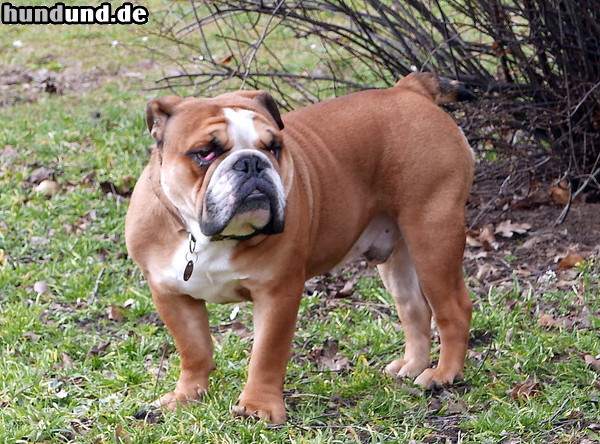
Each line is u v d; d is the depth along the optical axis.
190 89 19.38
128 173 15.29
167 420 8.14
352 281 12.09
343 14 13.96
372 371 9.56
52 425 8.20
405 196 9.03
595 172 12.76
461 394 8.94
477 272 12.15
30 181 15.21
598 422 7.99
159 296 8.42
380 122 9.06
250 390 8.28
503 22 13.11
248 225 7.55
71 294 11.80
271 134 7.69
